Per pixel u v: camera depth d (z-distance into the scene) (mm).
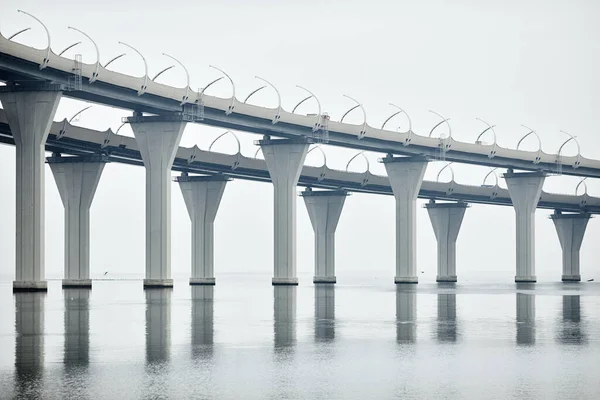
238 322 51281
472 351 37906
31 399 27156
